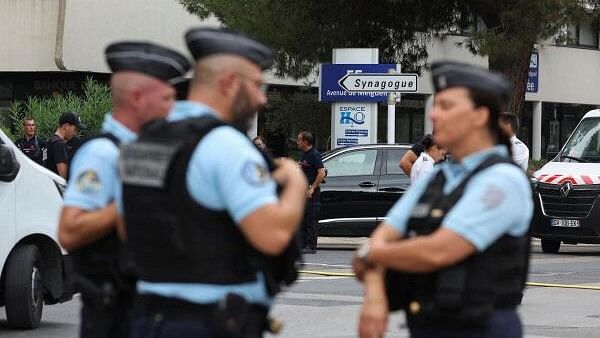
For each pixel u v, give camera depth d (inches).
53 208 1088.8
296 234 422.0
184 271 408.2
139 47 508.4
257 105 429.7
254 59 425.7
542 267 1808.6
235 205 403.5
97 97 2551.7
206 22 3208.7
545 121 4355.3
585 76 4375.0
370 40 2906.0
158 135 413.4
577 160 2130.9
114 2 3110.2
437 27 2913.4
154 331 410.6
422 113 3887.8
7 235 1041.5
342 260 1866.4
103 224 517.7
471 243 426.3
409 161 1376.7
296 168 430.9
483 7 2751.0
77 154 537.0
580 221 2036.2
